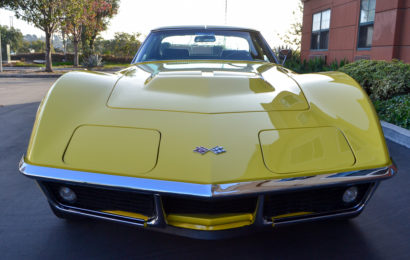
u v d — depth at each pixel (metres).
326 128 1.71
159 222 1.57
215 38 3.01
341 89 1.96
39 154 1.60
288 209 1.65
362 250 1.88
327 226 2.13
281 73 2.36
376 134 1.72
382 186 2.76
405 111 4.46
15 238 1.98
